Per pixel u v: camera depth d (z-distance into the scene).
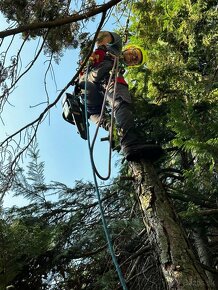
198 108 4.73
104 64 4.20
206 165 4.36
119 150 5.07
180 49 5.61
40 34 3.67
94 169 3.49
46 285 5.09
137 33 5.38
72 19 3.25
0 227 4.67
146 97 5.30
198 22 5.39
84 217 5.57
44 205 5.73
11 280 4.72
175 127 3.69
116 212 5.80
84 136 4.32
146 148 3.82
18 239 4.68
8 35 3.12
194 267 3.23
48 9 3.54
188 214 4.37
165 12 5.23
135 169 3.90
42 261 5.04
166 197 3.72
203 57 5.51
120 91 4.07
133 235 5.00
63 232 5.20
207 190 4.75
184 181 4.84
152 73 5.17
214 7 5.49
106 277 4.81
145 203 3.67
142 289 5.05
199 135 3.70
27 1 3.57
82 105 4.47
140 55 4.18
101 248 4.94
